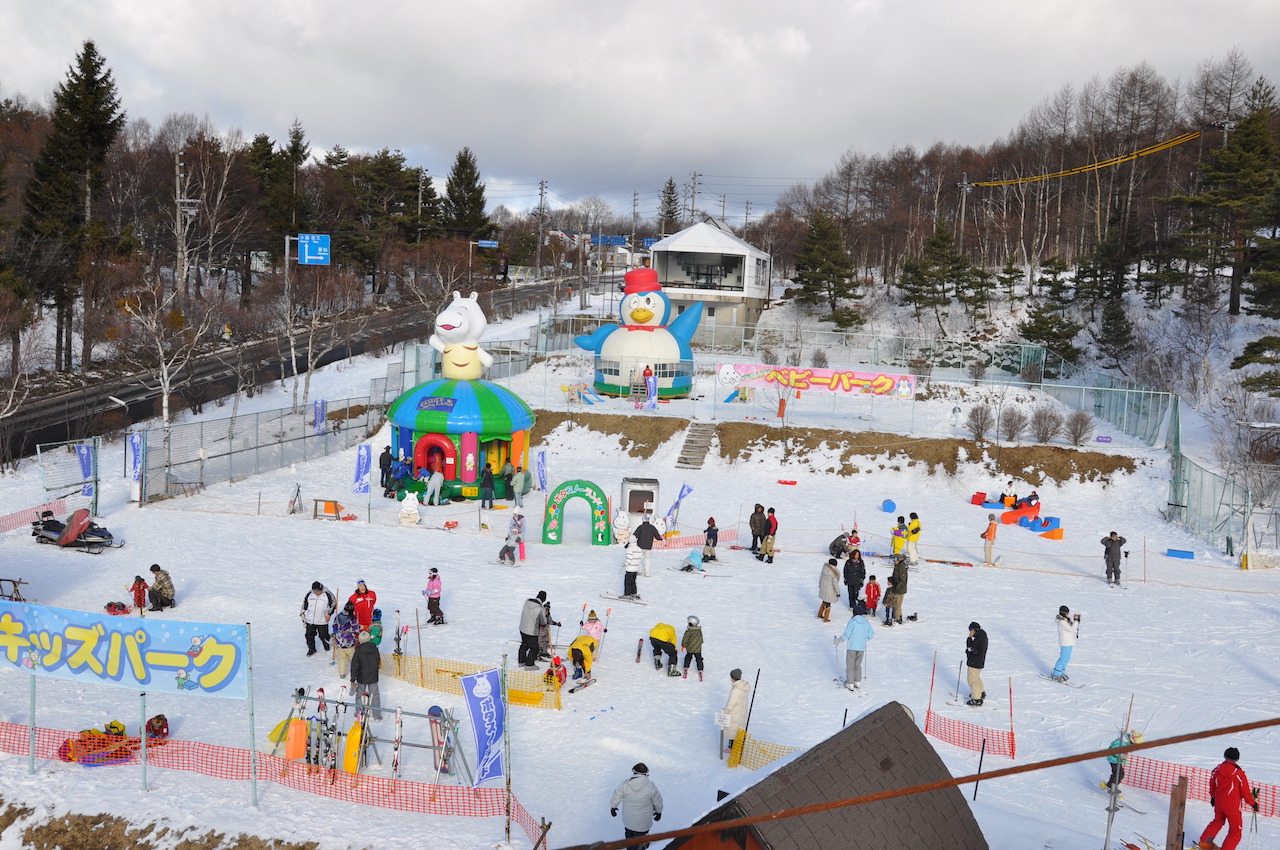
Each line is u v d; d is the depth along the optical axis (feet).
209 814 44.83
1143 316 220.23
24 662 48.14
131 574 84.23
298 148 284.00
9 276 157.07
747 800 33.17
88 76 184.85
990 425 143.02
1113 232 245.86
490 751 46.01
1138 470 134.62
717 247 233.35
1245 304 212.23
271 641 69.56
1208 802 50.55
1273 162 209.97
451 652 67.82
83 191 186.29
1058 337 202.59
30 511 99.50
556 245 423.23
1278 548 109.09
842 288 240.94
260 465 129.59
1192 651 75.66
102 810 45.14
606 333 174.60
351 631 61.46
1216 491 115.14
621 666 67.51
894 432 147.54
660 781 51.11
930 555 105.50
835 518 120.57
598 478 135.03
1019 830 44.06
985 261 302.04
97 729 52.42
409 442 125.08
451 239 308.60
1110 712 62.49
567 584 86.69
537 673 63.67
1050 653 73.97
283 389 179.93
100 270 175.32
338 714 53.52
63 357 185.88
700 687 64.08
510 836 44.27
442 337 125.39
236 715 57.00
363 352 214.07
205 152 250.57
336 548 95.55
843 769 36.14
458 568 90.48
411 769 51.44
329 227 280.92
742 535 110.73
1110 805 44.75
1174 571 102.37
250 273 272.10
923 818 36.01
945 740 57.82
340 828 44.19
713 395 171.73
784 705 61.31
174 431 120.67
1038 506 122.01
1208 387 177.88
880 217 349.82
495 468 125.49
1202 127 288.71
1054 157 342.23
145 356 165.48
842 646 73.41
